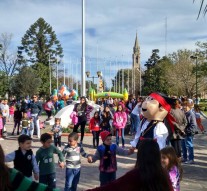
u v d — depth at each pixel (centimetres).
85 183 905
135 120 1853
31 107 1788
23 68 6862
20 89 6638
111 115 1501
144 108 760
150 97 767
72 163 722
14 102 3144
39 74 7462
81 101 1522
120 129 1496
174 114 1023
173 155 509
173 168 505
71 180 723
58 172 1031
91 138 1788
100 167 706
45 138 695
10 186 295
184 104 1166
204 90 6262
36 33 8050
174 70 6334
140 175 326
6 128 2350
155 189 322
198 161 1200
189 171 1046
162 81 6994
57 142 1391
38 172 634
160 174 327
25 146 615
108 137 705
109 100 2912
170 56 6688
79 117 1509
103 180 704
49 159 700
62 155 712
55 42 8188
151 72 7738
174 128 977
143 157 332
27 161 615
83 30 2394
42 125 2170
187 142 1154
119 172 1031
